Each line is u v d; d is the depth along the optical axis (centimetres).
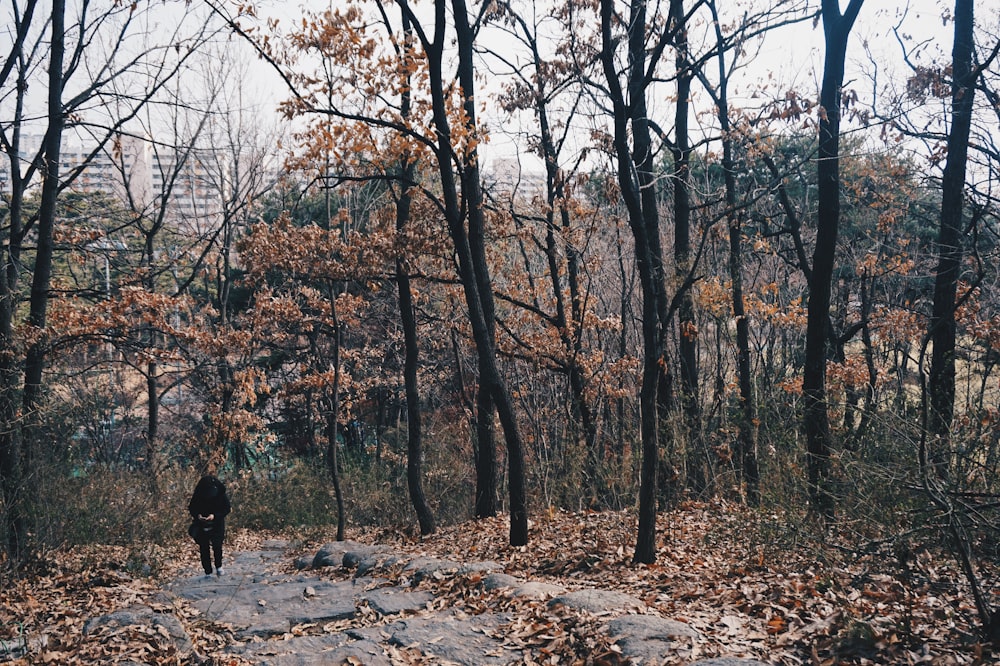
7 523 1096
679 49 1722
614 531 1188
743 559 907
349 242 1708
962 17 1480
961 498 643
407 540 1638
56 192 1453
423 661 644
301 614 884
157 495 1686
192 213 3066
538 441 2086
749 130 1549
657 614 682
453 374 3066
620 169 989
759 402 1377
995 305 1675
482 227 1259
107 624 780
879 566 727
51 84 1412
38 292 1433
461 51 1262
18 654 712
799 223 2070
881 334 2031
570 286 2016
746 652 578
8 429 1142
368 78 1080
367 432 3912
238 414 2362
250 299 2797
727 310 1952
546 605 735
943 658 540
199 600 1046
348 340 3475
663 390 1589
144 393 3859
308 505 2538
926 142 1705
